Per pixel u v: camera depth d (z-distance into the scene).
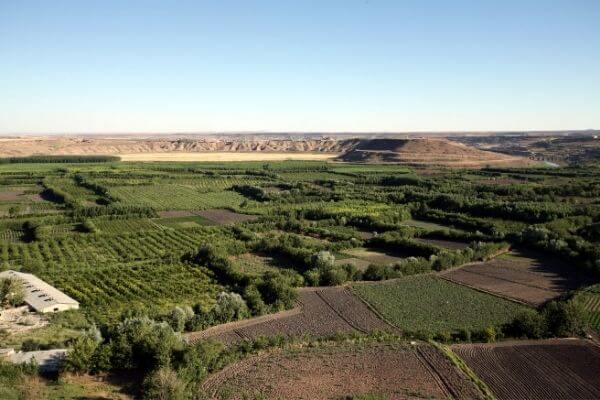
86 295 96.94
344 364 67.75
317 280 103.50
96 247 134.12
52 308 88.38
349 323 83.81
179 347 66.06
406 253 129.00
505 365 67.88
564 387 61.88
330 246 131.12
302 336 76.94
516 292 98.88
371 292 99.19
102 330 73.62
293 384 62.06
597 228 134.12
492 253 124.31
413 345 73.88
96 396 58.28
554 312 79.19
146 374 63.09
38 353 67.81
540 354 71.06
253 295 89.88
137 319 72.19
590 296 94.00
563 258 120.38
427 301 94.06
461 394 59.88
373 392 60.19
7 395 54.69
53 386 59.84
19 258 123.00
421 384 62.22
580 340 75.75
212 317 82.56
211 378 63.56
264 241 129.50
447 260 114.75
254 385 61.84
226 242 132.38
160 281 105.81
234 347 71.69
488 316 86.56
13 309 89.25
